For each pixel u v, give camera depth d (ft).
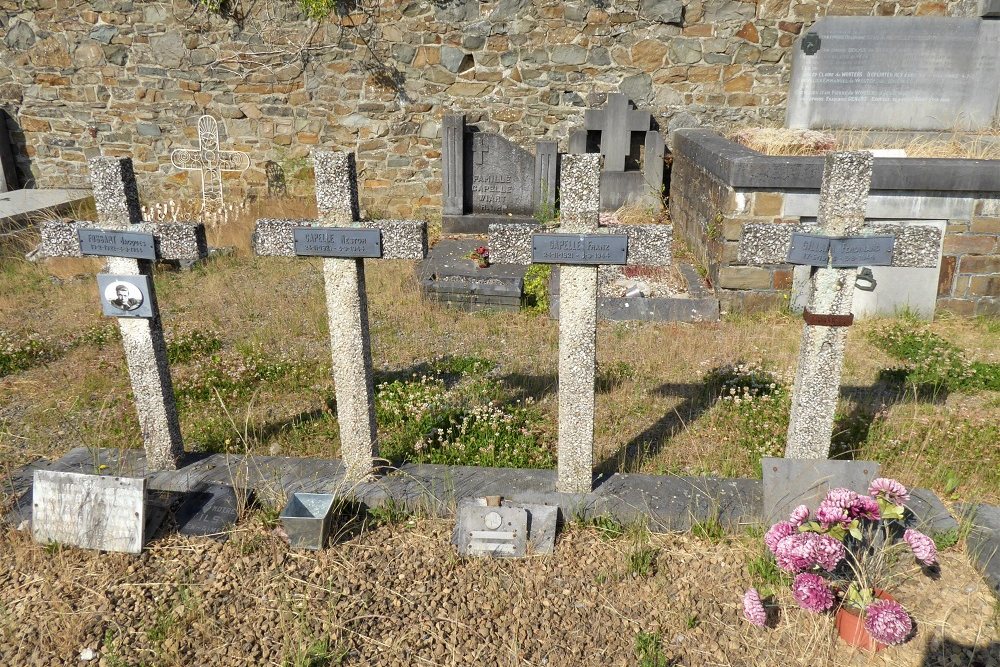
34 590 11.74
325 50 33.86
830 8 31.48
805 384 13.14
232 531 12.90
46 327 23.13
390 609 11.34
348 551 12.57
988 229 22.80
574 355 12.75
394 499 13.43
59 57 34.73
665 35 32.60
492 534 12.48
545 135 34.47
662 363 19.97
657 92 33.42
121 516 12.54
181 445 14.75
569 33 32.96
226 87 34.76
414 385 18.16
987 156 25.41
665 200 33.99
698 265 27.12
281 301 25.26
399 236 12.71
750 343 21.34
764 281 23.76
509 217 32.96
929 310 23.94
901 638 9.98
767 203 22.94
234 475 14.23
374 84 34.24
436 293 24.66
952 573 11.92
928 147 26.21
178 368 20.03
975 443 15.52
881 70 30.89
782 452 15.08
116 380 19.20
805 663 10.39
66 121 35.81
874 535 12.00
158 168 36.32
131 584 11.84
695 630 10.93
